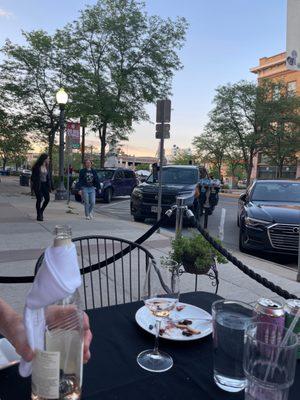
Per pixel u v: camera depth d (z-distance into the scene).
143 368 1.52
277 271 6.03
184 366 1.55
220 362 1.41
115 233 8.35
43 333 1.23
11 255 6.11
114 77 21.73
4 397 1.31
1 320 1.37
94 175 10.83
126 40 21.75
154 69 22.28
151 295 1.85
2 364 1.47
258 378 1.23
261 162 49.69
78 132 14.52
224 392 1.39
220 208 18.25
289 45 4.46
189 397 1.36
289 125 39.00
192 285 5.07
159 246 7.22
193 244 3.18
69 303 1.32
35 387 1.20
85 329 1.40
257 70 52.16
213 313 1.52
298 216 6.91
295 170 44.56
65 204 14.84
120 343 1.72
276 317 1.46
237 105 39.28
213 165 50.62
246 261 6.58
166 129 8.62
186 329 1.82
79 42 21.83
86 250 6.52
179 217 3.61
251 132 39.66
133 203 11.12
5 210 11.98
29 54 21.48
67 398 1.20
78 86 21.25
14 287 4.68
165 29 22.22
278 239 6.76
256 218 7.04
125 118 22.09
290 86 47.66
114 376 1.47
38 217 9.86
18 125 23.47
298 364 1.60
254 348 1.24
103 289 4.72
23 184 28.73
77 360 1.24
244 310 1.59
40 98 22.83
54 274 1.16
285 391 1.23
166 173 11.98
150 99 22.38
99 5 21.62
